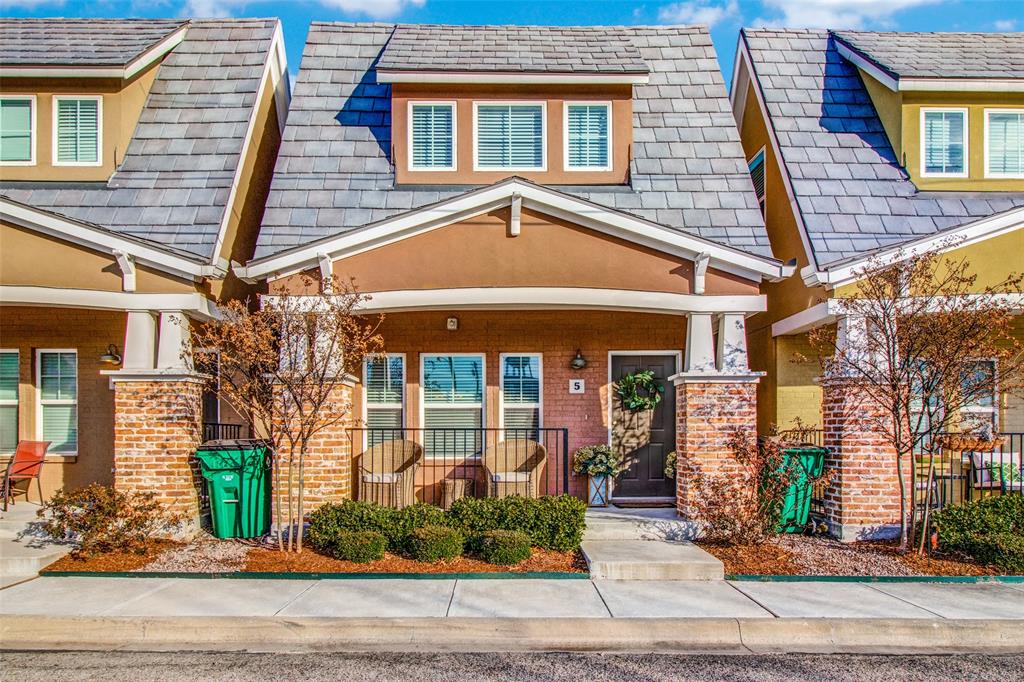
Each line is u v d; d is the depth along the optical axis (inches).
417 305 365.1
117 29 473.1
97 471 419.2
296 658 226.1
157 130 429.7
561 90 428.5
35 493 414.9
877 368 318.3
